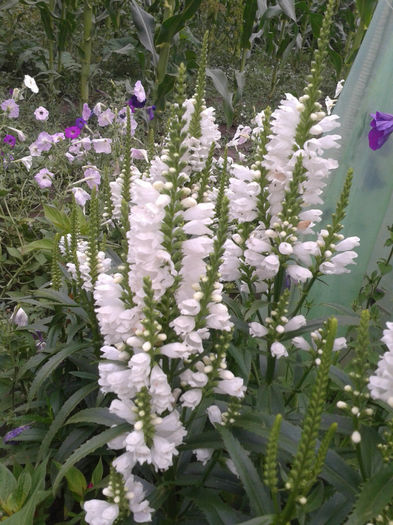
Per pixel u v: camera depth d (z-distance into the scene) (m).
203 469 0.44
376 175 0.67
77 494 0.49
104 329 0.39
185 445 0.39
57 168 1.16
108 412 0.41
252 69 2.27
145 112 1.29
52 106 1.57
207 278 0.35
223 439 0.35
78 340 0.61
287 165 0.44
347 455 0.44
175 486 0.46
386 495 0.31
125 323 0.37
